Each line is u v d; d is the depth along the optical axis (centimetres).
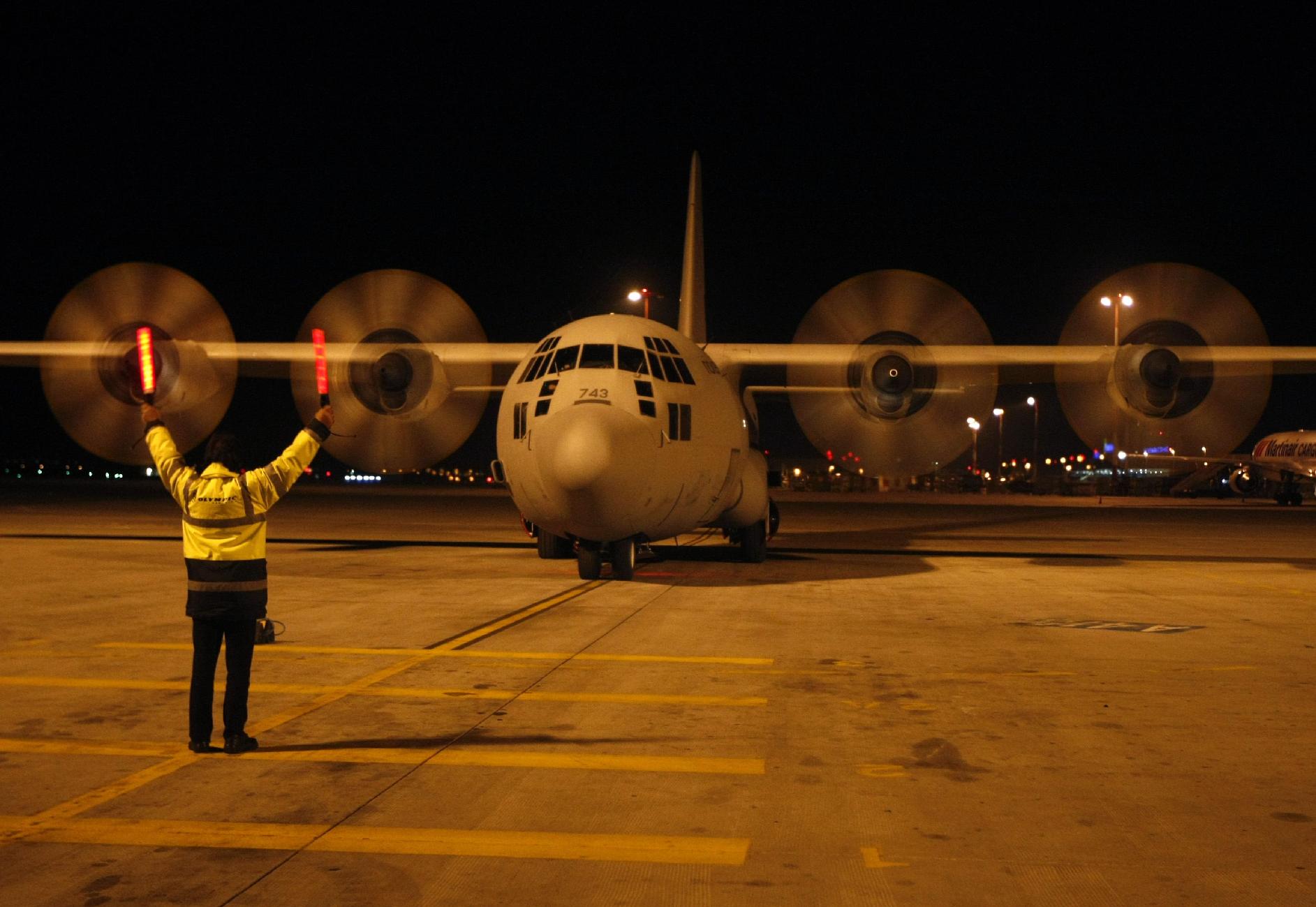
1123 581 1559
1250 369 2180
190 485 591
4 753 590
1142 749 607
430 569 1655
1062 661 881
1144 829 472
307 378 2306
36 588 1357
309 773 554
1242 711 699
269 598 1278
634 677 807
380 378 2123
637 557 1842
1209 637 1017
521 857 439
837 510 4388
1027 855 441
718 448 1552
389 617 1126
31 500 4412
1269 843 455
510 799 513
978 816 490
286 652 912
